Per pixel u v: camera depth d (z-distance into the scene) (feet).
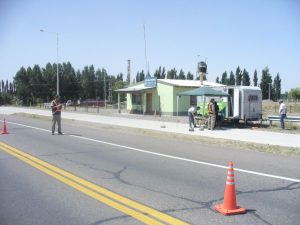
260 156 41.24
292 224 19.04
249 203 22.71
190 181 28.60
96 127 82.48
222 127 80.69
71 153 43.24
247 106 83.30
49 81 351.05
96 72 411.75
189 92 80.07
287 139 57.67
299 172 32.07
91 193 24.98
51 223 19.31
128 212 20.86
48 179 29.35
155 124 87.86
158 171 32.48
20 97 346.54
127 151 45.01
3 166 34.94
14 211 21.33
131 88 142.82
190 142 54.60
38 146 49.57
